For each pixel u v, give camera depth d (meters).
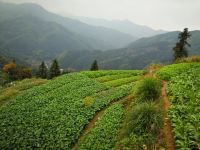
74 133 26.80
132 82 40.62
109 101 33.62
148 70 44.53
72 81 44.97
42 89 42.47
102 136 24.02
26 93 41.66
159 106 23.69
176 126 18.88
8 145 27.41
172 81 31.97
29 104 36.66
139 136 19.52
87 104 32.53
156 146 18.19
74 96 37.16
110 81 43.59
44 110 33.72
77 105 33.31
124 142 19.97
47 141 26.52
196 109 20.95
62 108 33.31
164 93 27.80
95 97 35.66
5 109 36.69
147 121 20.12
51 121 30.41
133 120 21.06
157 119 20.11
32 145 26.48
